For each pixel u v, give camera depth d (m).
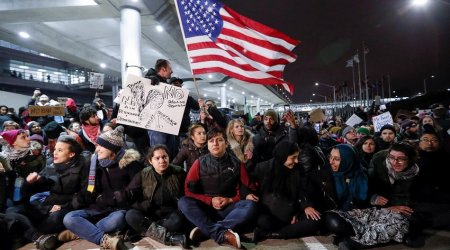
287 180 3.70
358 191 3.66
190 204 3.46
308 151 3.83
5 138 3.92
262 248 3.28
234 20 4.30
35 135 5.17
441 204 4.15
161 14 11.84
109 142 3.66
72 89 37.75
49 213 3.63
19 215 3.56
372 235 3.14
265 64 4.36
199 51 4.27
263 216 3.53
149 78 4.30
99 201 3.70
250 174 3.87
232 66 4.32
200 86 30.50
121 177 3.77
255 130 6.03
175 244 3.38
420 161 4.30
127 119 4.09
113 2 9.93
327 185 3.70
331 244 3.35
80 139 4.88
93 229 3.38
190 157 4.30
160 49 16.05
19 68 35.53
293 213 3.63
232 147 4.32
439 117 7.59
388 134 5.00
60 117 7.17
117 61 18.47
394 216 3.30
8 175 3.68
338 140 7.26
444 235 3.41
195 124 4.25
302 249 3.23
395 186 3.63
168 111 4.27
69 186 3.70
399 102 12.41
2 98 13.91
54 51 14.38
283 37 4.34
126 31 10.34
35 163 4.12
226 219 3.47
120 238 3.29
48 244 3.35
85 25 12.52
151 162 3.65
